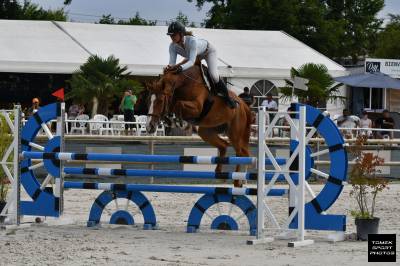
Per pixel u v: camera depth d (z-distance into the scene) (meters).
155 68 26.19
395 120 27.14
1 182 11.20
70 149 16.55
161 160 10.35
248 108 11.52
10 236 9.80
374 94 31.95
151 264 7.79
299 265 7.84
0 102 28.20
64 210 12.53
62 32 28.22
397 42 45.62
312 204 9.77
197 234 10.20
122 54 26.80
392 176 18.48
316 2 48.81
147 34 29.22
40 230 10.41
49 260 7.96
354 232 10.30
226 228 10.30
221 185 15.84
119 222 10.80
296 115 9.74
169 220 11.62
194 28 31.55
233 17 47.47
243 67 27.20
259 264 7.89
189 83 10.49
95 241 9.38
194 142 17.86
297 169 9.66
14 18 44.88
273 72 27.58
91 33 28.48
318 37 47.66
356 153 9.86
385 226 10.81
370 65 30.66
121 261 7.95
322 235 10.31
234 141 11.30
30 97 28.52
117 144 17.44
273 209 12.84
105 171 10.70
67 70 25.28
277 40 31.02
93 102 24.70
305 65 26.09
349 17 52.88
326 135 9.75
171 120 10.66
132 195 10.71
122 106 23.02
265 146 9.62
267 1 46.31
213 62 10.80
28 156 10.84
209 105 10.70
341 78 27.94
